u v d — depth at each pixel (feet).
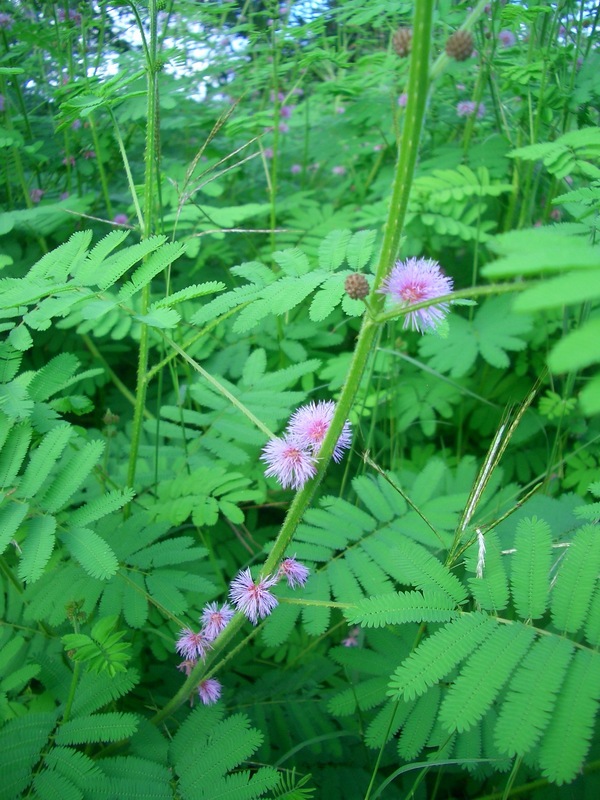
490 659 0.50
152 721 0.73
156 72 0.77
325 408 0.61
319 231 1.40
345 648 0.75
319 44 1.43
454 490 0.96
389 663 0.73
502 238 0.32
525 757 0.64
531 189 1.39
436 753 0.65
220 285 0.63
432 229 1.35
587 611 0.52
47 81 1.50
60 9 1.39
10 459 0.68
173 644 0.85
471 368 1.29
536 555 0.57
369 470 1.09
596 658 0.50
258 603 0.62
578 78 1.25
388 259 0.50
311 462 0.58
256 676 0.91
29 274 0.69
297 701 0.83
